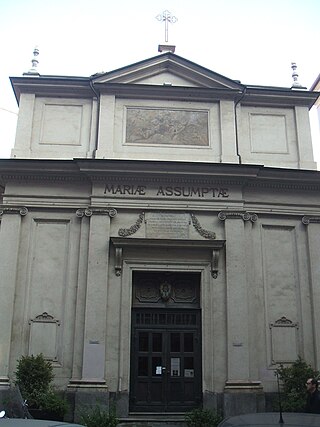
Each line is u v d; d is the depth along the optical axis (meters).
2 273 16.09
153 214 16.98
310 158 18.36
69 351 15.74
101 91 18.25
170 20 20.94
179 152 17.91
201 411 14.05
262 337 16.36
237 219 17.05
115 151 17.70
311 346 16.45
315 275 17.05
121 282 16.34
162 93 18.45
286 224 17.55
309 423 4.82
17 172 16.97
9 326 15.66
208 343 16.05
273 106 19.05
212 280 16.56
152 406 15.73
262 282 16.86
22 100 18.22
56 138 17.97
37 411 13.77
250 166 17.02
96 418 12.95
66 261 16.56
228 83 18.69
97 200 16.88
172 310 16.70
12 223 16.64
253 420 5.03
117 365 15.55
